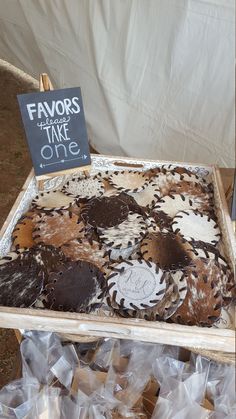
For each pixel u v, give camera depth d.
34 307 0.77
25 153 2.37
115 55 1.85
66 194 1.05
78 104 1.02
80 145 1.07
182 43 1.52
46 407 0.89
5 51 2.86
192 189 1.07
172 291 0.79
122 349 0.93
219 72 1.46
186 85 1.59
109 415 0.90
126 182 1.09
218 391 0.90
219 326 0.76
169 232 0.93
